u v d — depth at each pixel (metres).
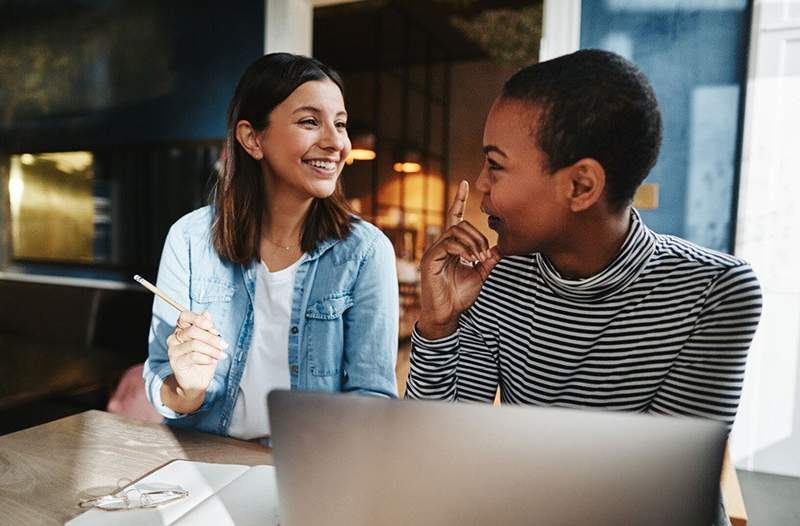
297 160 1.07
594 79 0.62
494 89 5.05
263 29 2.93
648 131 0.64
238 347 1.16
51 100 3.55
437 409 0.45
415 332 0.88
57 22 3.46
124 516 0.67
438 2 3.71
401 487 0.46
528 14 3.86
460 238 0.81
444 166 5.28
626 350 0.80
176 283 1.16
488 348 0.94
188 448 0.89
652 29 2.26
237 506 0.67
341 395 0.46
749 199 2.20
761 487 2.18
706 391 0.74
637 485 0.43
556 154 0.64
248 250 1.15
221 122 3.08
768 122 2.16
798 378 2.25
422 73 5.25
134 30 3.26
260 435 1.15
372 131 5.19
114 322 3.19
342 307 1.16
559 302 0.83
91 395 2.52
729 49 2.18
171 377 1.00
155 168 3.28
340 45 4.71
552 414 0.43
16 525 0.66
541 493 0.44
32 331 3.27
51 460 0.84
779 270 2.21
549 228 0.70
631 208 0.77
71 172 3.53
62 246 3.60
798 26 2.09
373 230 1.22
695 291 0.75
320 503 0.48
